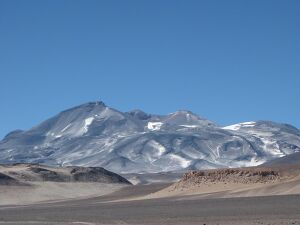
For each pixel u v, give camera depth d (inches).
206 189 6235.2
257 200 4670.3
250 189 5629.9
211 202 4813.0
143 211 4207.7
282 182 5634.8
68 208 5241.1
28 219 3816.4
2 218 3988.7
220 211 3868.1
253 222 3088.1
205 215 3627.0
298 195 4869.6
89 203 6304.1
